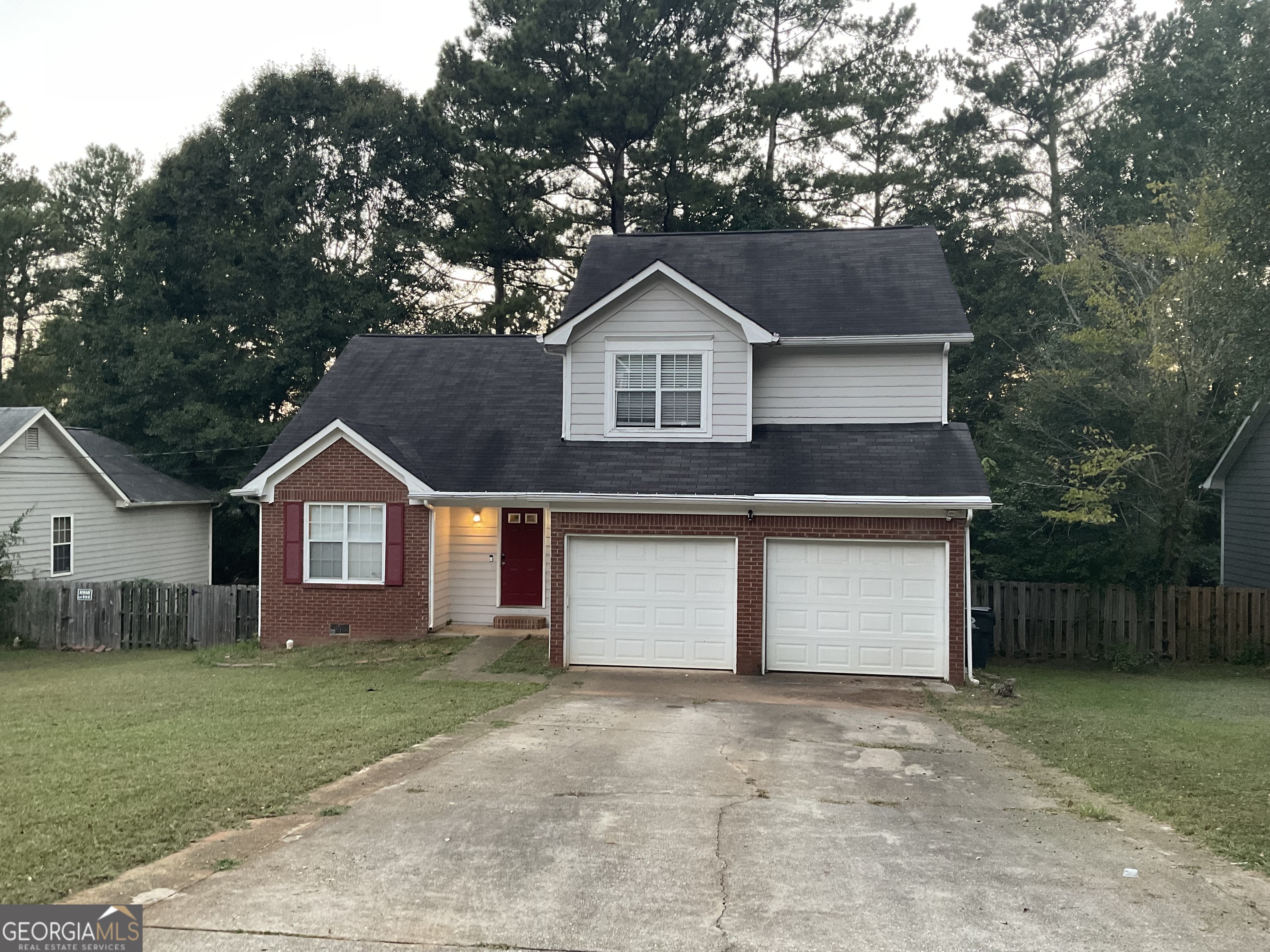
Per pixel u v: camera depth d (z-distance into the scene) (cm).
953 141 3344
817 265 1842
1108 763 912
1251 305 1617
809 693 1330
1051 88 3334
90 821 639
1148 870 595
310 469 1742
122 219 3219
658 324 1627
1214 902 542
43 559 2172
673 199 3183
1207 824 698
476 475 1678
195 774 775
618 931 489
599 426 1647
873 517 1458
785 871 582
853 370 1636
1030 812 739
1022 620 1856
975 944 482
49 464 2198
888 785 820
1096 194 3045
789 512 1470
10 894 515
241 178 3116
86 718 1077
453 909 513
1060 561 1984
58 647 1936
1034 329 2708
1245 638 1788
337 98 3244
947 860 610
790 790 786
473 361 2048
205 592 1905
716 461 1556
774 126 3372
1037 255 2695
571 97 3145
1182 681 1598
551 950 467
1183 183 2375
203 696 1241
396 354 2092
